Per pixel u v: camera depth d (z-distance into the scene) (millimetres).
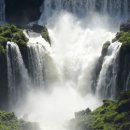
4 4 188500
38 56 162500
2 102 156375
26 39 164500
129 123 121062
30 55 161375
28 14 189000
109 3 184500
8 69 157500
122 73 154250
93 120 128125
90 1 185375
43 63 163875
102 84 158500
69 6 185375
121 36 161500
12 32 165125
